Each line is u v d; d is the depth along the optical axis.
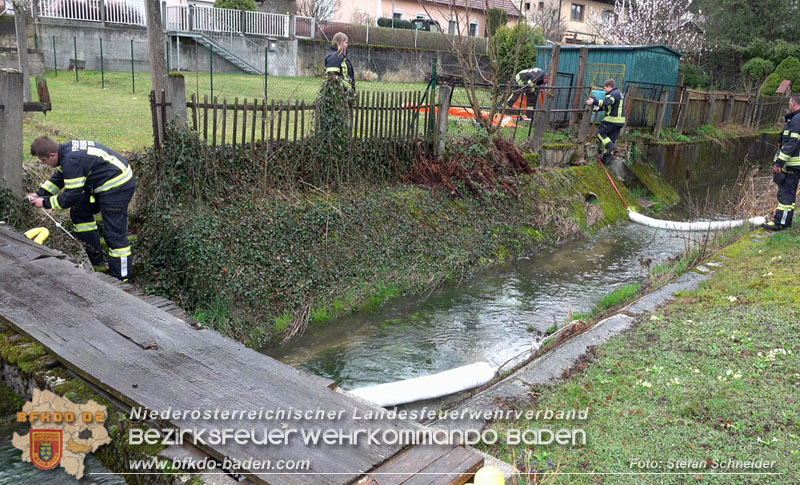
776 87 26.08
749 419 3.97
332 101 8.21
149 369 3.27
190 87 15.07
